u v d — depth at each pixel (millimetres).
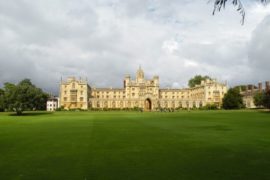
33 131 34625
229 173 14391
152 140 25438
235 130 34000
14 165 16422
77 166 16047
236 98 148375
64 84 181625
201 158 17750
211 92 191125
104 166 15977
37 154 19438
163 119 59250
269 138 26359
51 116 81625
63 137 28141
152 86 197750
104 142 24422
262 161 16859
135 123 47625
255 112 94562
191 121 51594
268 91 103250
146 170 15062
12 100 95562
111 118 65875
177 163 16500
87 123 48281
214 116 70250
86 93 181250
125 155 18844
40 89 104375
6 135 30359
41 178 13891
